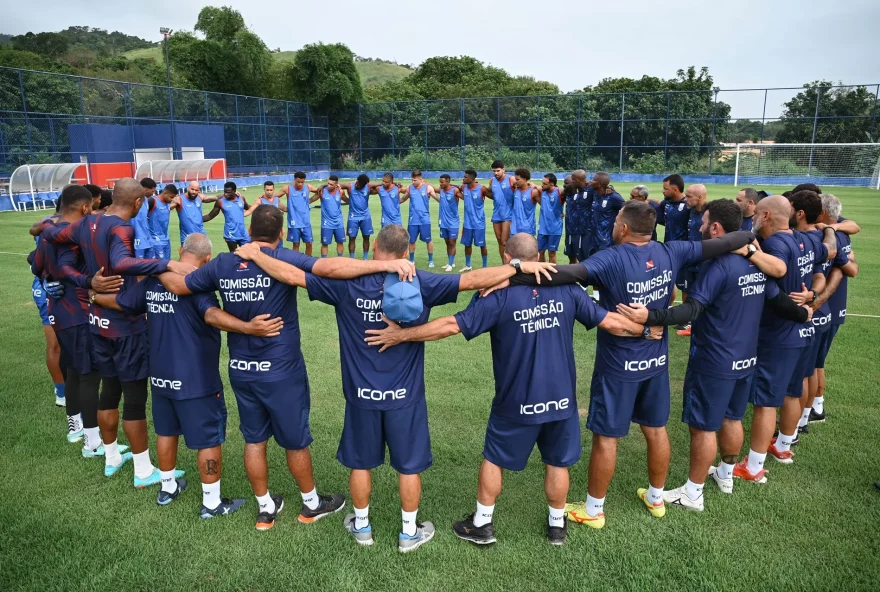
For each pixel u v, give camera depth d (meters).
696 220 6.84
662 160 32.44
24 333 7.06
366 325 2.99
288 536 3.30
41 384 5.56
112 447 3.97
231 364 3.24
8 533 3.31
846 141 29.27
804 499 3.64
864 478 3.88
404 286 2.80
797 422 4.00
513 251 3.02
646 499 3.54
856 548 3.16
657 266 3.17
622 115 32.47
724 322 3.36
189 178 25.45
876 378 5.54
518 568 3.04
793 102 29.78
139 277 3.75
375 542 3.25
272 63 42.72
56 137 23.91
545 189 10.14
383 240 2.95
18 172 19.84
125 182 3.71
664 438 3.37
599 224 8.80
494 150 35.12
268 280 3.08
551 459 3.16
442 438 4.48
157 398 3.44
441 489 3.80
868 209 19.28
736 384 3.52
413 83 56.47
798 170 29.95
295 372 3.24
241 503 3.61
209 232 15.68
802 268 3.76
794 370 3.86
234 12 41.06
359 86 38.97
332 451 4.29
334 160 39.44
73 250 3.88
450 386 5.47
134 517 3.48
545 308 2.98
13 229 15.60
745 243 3.32
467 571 3.02
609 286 3.18
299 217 12.05
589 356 6.39
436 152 36.19
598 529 3.37
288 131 35.19
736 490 3.76
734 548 3.17
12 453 4.25
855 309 7.91
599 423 3.28
